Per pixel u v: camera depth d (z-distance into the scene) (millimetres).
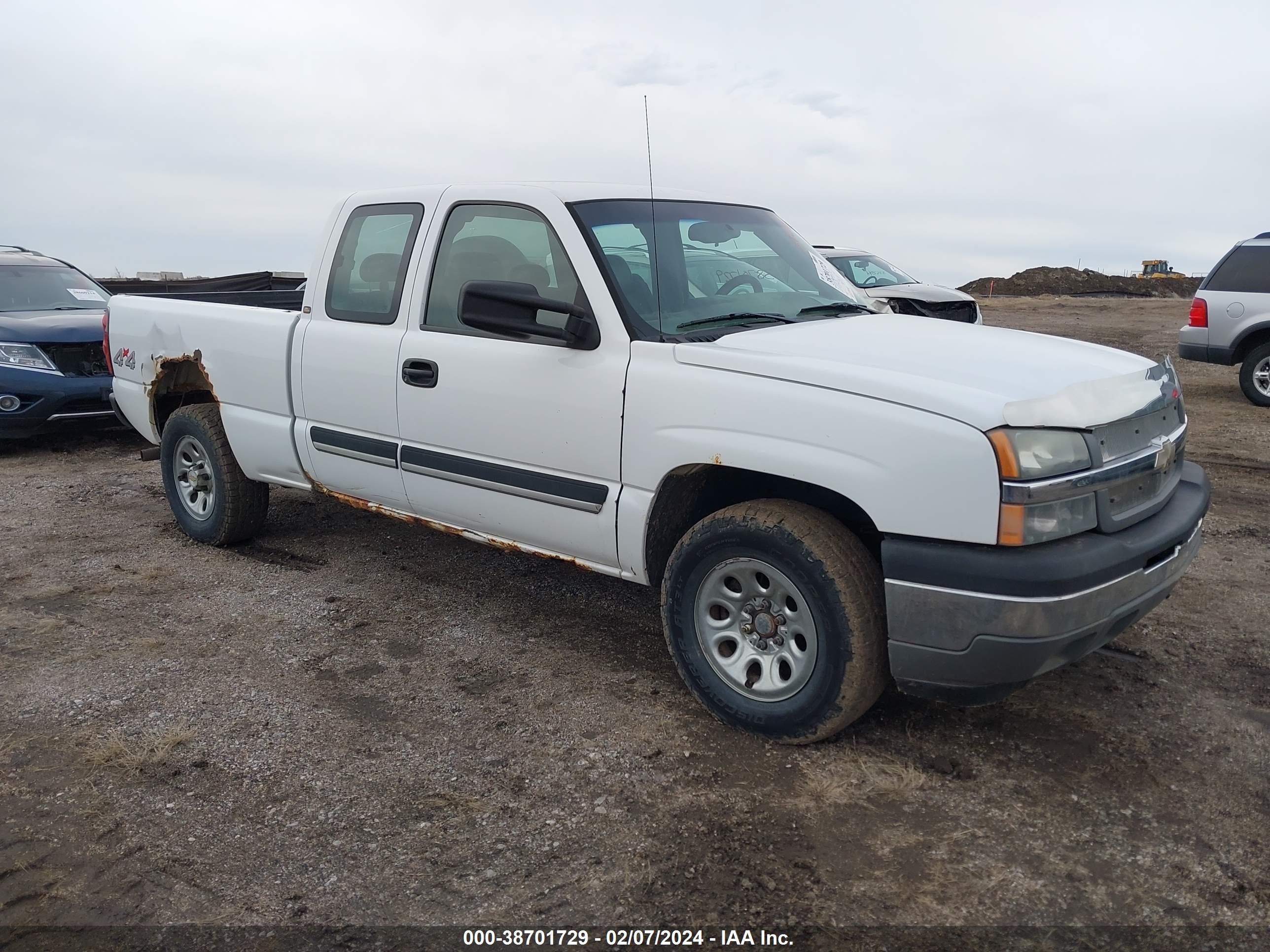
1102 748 3381
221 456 5422
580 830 2939
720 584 3480
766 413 3209
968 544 2920
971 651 2941
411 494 4457
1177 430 3553
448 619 4633
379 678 4004
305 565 5402
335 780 3230
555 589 5027
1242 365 10906
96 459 8320
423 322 4289
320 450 4793
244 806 3082
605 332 3652
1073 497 2939
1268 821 2949
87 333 8500
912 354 3359
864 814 3004
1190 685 3840
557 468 3836
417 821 2998
